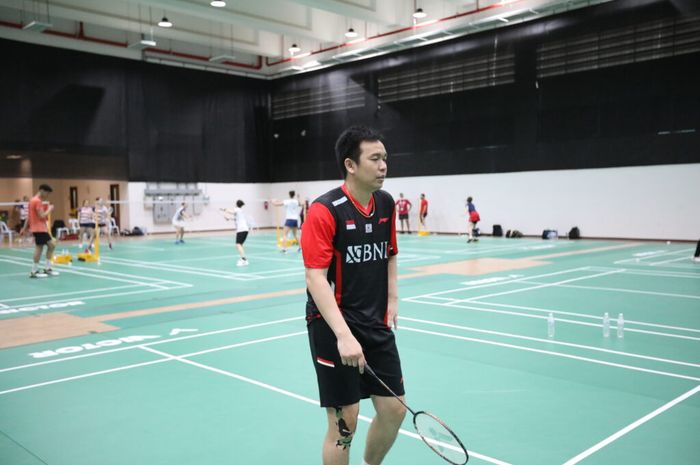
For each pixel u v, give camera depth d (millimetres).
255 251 18594
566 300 9062
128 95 26859
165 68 28047
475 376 5242
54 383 5207
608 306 8523
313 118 29922
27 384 5180
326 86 29203
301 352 6203
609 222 21047
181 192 28688
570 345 6316
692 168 19156
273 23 23250
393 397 2799
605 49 20594
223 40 26656
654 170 19953
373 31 25734
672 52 19219
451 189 25047
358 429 4094
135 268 14039
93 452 3738
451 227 25156
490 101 23578
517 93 22812
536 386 4941
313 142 30016
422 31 24125
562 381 5070
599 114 20922
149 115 27562
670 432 3918
